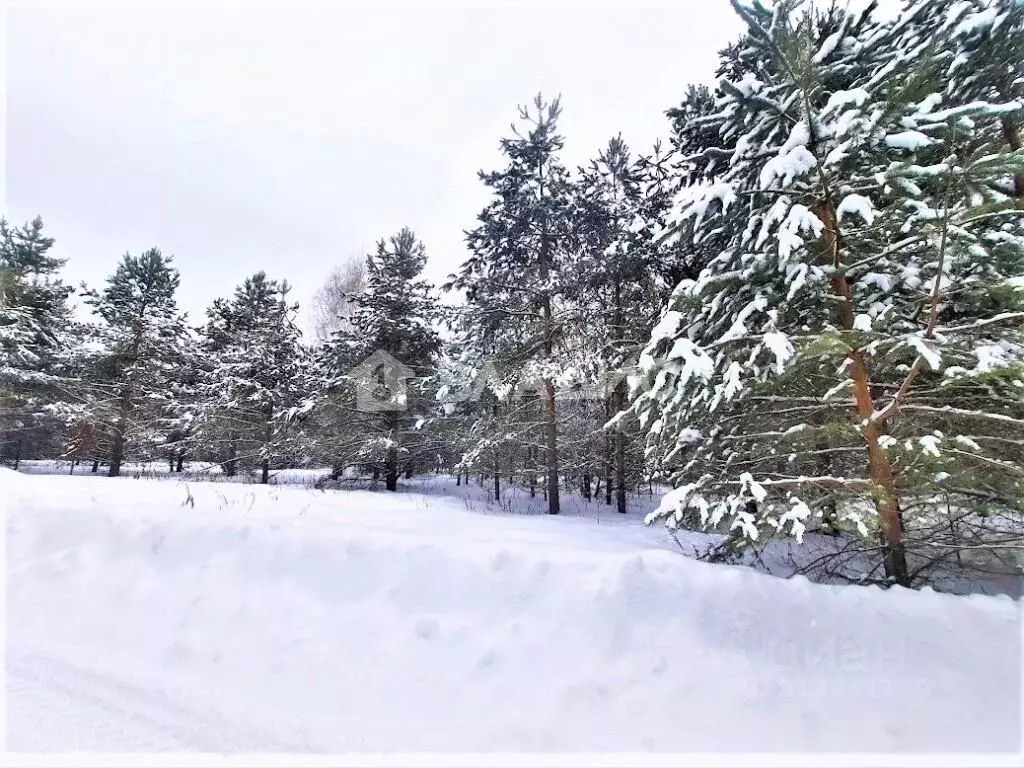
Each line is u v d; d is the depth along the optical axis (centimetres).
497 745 257
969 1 501
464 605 362
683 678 293
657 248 980
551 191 1271
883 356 456
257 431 1981
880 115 428
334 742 260
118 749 249
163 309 2325
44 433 2345
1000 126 580
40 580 410
